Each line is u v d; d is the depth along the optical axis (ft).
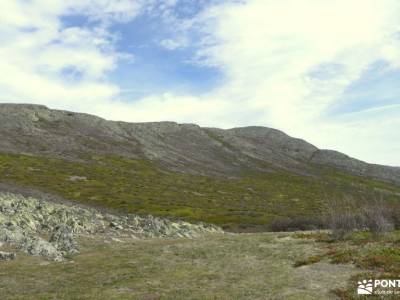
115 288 89.35
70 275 101.60
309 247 126.52
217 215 382.42
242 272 100.89
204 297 81.00
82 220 185.37
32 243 127.24
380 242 121.19
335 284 84.94
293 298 77.00
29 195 376.07
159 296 82.58
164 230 188.85
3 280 96.73
